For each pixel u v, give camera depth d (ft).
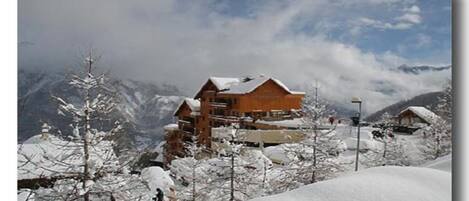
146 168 51.34
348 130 93.56
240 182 41.78
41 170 36.52
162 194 36.91
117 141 32.63
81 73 30.04
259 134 92.07
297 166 46.75
